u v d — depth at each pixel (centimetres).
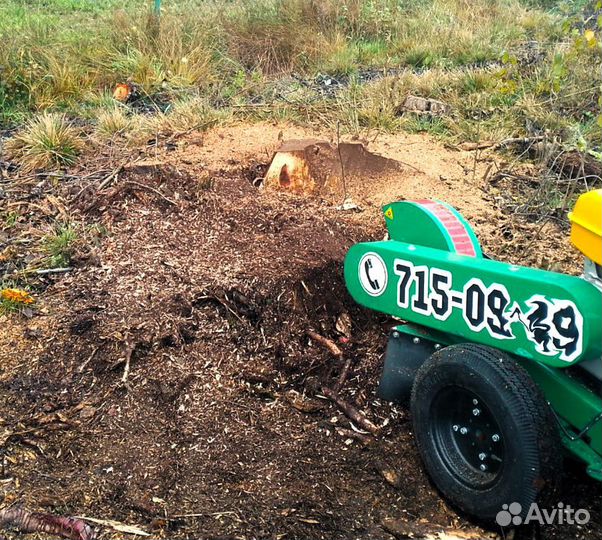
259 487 166
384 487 166
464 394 150
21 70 395
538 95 384
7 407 187
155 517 157
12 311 216
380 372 197
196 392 191
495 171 310
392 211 176
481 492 147
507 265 151
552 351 140
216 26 479
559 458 141
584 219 141
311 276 217
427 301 163
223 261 227
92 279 227
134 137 326
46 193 281
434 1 622
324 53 489
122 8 611
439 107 371
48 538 154
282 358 201
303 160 276
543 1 714
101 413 186
